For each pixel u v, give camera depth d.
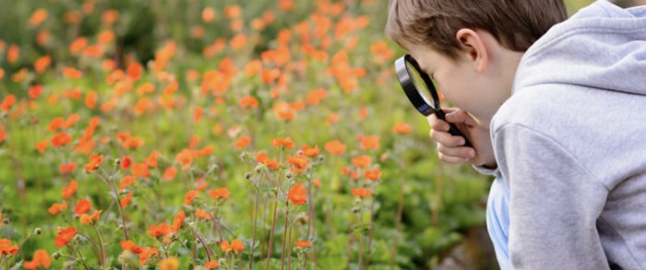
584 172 1.46
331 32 5.66
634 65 1.47
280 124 3.42
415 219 3.27
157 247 2.17
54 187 3.35
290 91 4.09
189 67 5.41
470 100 1.71
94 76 5.05
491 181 3.73
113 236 2.27
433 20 1.68
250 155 2.12
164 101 3.68
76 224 2.67
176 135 3.92
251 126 3.35
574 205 1.48
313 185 2.64
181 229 2.11
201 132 3.84
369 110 4.04
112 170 2.63
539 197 1.48
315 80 4.51
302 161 1.99
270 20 5.40
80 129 4.04
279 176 2.03
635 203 1.48
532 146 1.48
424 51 1.75
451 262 3.09
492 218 1.99
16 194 3.33
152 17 6.24
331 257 2.58
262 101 3.61
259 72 3.88
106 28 5.85
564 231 1.49
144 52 6.14
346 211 2.93
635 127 1.45
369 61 4.64
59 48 5.58
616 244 1.56
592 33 1.55
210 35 6.12
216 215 2.18
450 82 1.72
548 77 1.53
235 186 3.19
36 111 4.12
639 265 1.52
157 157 2.63
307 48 4.09
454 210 3.40
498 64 1.67
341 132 3.68
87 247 2.52
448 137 1.97
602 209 1.52
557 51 1.55
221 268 1.97
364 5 5.95
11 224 2.57
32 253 2.64
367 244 2.73
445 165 3.57
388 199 3.23
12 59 4.60
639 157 1.43
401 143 3.34
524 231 1.51
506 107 1.54
